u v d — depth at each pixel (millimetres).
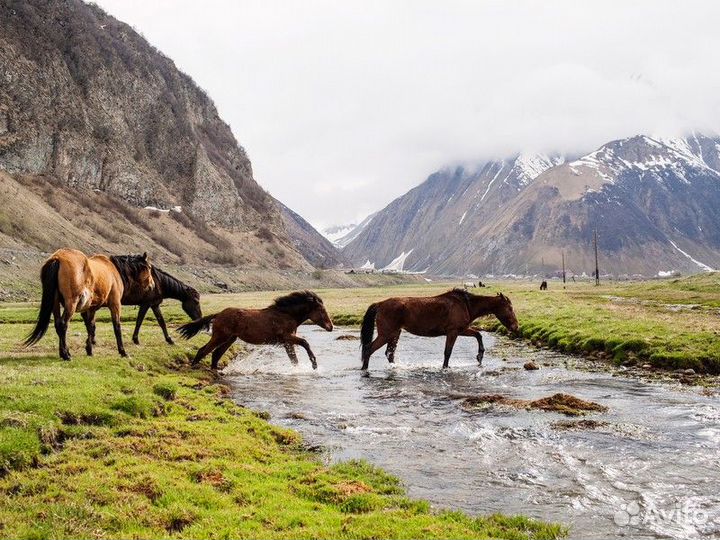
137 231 176250
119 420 12531
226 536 7777
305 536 7797
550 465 11227
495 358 27547
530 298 63219
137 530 7828
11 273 89500
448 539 7727
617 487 10008
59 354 17859
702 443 12430
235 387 19672
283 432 13352
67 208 161500
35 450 10227
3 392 12289
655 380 20375
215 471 10031
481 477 10656
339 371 23469
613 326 29812
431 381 20922
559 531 8266
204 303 70375
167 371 20078
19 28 187875
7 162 160500
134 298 22453
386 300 24406
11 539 7234
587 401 16797
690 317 35688
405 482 10430
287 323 22734
